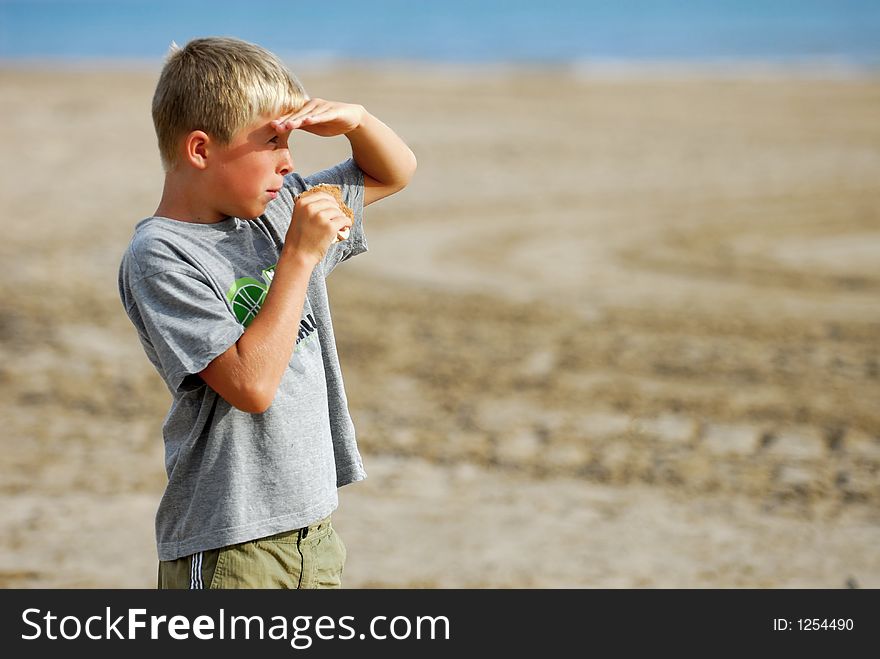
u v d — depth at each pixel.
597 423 14.32
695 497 12.16
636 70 76.81
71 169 33.28
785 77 67.94
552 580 10.13
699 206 29.66
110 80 60.09
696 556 10.73
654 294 20.89
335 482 5.81
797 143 39.94
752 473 12.73
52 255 23.33
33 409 14.65
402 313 19.55
